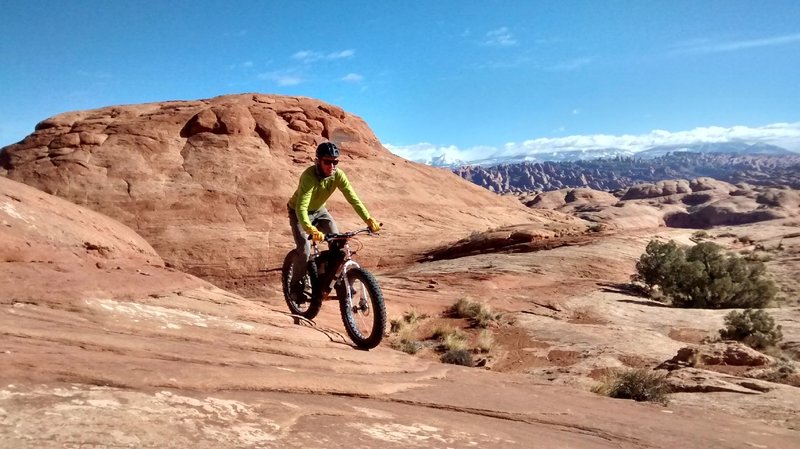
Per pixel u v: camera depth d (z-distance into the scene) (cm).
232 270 4053
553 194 18475
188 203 4609
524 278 3050
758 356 1368
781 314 2281
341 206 5147
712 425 505
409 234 5066
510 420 375
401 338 1827
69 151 4862
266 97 6062
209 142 5178
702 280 2884
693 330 2034
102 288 504
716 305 2873
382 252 4562
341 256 550
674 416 530
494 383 546
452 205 6134
